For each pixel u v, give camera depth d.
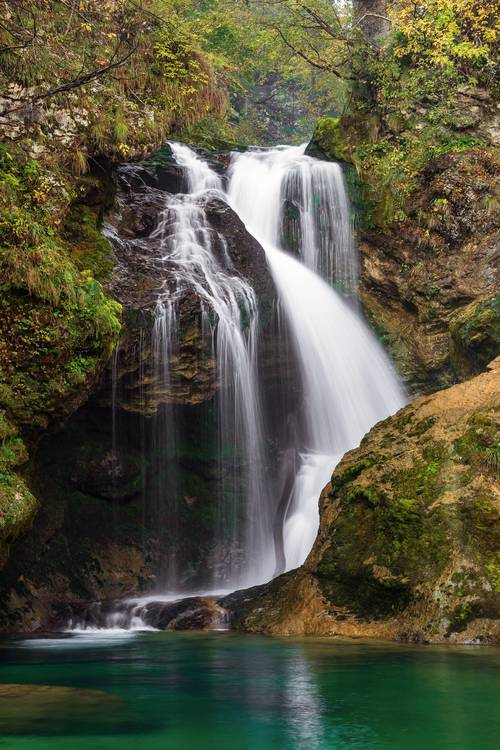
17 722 5.03
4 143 10.77
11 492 8.66
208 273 12.96
